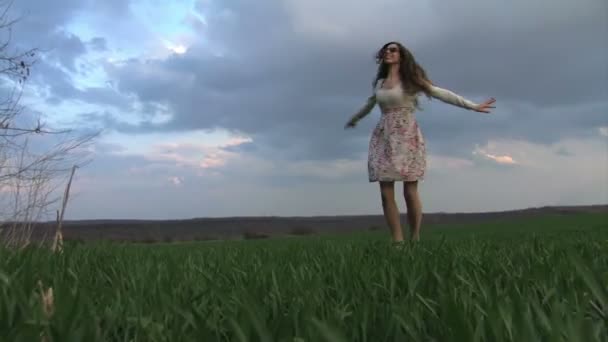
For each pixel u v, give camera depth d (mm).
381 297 1590
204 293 1435
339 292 1586
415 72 5301
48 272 1955
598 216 16094
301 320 1022
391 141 5285
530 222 14414
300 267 2012
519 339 870
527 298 1308
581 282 1499
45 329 935
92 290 1644
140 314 1200
